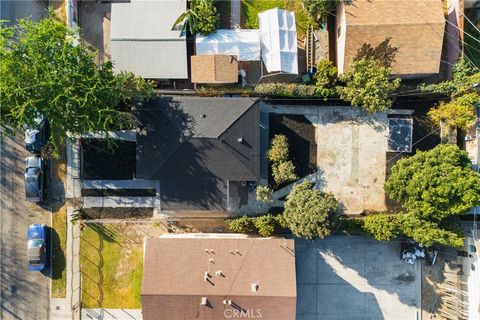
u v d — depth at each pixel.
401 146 33.03
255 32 31.55
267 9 32.62
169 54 30.95
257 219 31.36
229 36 31.28
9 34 26.80
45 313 32.53
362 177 33.06
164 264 29.08
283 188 32.78
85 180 32.41
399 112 32.97
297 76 32.34
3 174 32.34
